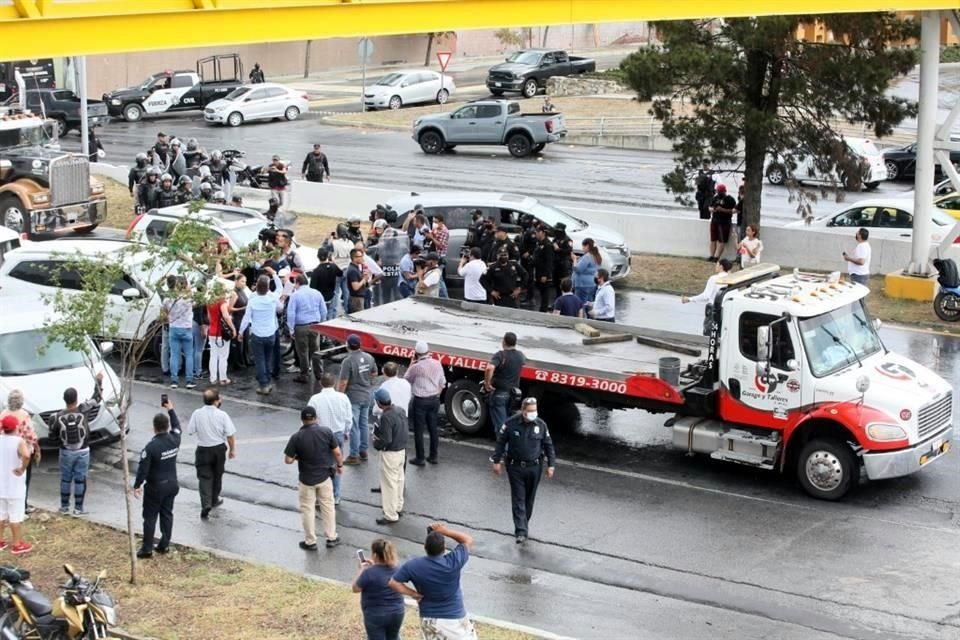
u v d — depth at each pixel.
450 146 47.41
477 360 19.16
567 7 17.22
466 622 11.53
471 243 27.19
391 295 25.41
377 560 11.70
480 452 19.02
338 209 36.34
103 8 12.88
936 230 28.88
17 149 33.19
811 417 16.83
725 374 17.47
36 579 14.34
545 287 25.56
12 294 22.66
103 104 54.00
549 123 46.38
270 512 16.81
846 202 37.78
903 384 17.03
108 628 11.89
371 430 19.08
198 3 13.56
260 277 21.59
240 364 23.77
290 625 13.11
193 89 58.84
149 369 23.44
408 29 15.50
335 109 59.41
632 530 15.98
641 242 31.81
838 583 14.37
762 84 28.72
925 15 25.39
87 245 24.22
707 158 29.75
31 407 18.67
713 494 17.20
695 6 18.77
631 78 29.02
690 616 13.56
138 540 15.62
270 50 72.75
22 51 12.42
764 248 29.88
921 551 15.21
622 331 20.53
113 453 19.20
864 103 27.78
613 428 20.03
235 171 39.00
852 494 17.11
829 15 26.92
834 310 17.38
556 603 13.90
